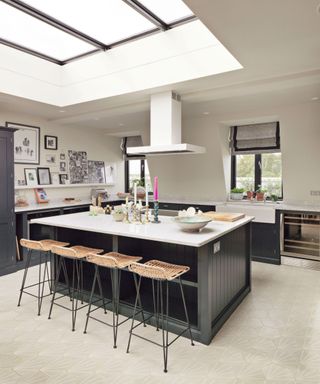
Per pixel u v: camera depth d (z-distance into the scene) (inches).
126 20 123.2
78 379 81.5
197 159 226.5
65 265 144.0
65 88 170.2
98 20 123.7
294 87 137.5
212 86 136.9
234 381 80.4
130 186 299.9
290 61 106.6
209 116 205.9
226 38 88.8
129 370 85.3
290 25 81.4
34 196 213.0
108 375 83.1
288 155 189.2
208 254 98.7
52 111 190.1
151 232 108.7
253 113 190.2
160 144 146.8
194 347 96.8
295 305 126.8
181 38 124.4
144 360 89.9
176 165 239.9
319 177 184.2
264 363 88.0
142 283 135.0
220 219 131.0
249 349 95.3
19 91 150.4
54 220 138.8
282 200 211.9
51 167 224.2
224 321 111.8
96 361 89.4
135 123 232.4
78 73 161.5
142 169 289.1
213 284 104.7
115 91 149.7
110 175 281.1
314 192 188.9
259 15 76.5
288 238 183.8
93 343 99.0
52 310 123.6
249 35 87.1
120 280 123.6
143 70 138.4
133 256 122.4
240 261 133.0
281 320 113.9
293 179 193.6
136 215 134.9
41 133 216.2
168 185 252.2
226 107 180.2
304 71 117.6
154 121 148.0
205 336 98.4
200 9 74.0
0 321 113.7
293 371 84.3
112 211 161.3
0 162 162.7
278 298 134.0
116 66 146.2
